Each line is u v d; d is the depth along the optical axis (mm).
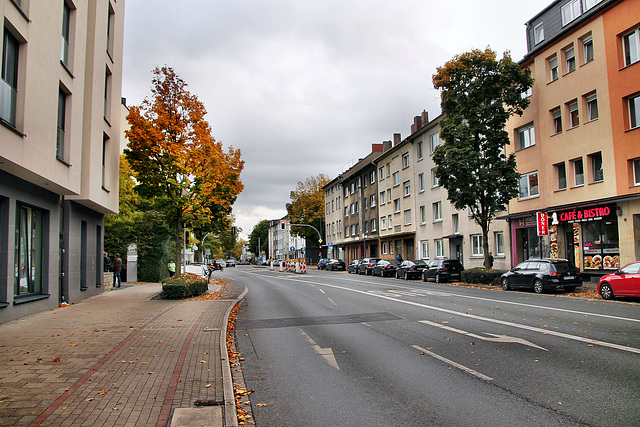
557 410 4871
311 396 5723
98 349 8039
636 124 19469
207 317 12320
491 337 9008
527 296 17281
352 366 7176
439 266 27359
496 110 23594
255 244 153750
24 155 10938
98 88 17188
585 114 22109
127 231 30781
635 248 19141
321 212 74938
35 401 5172
